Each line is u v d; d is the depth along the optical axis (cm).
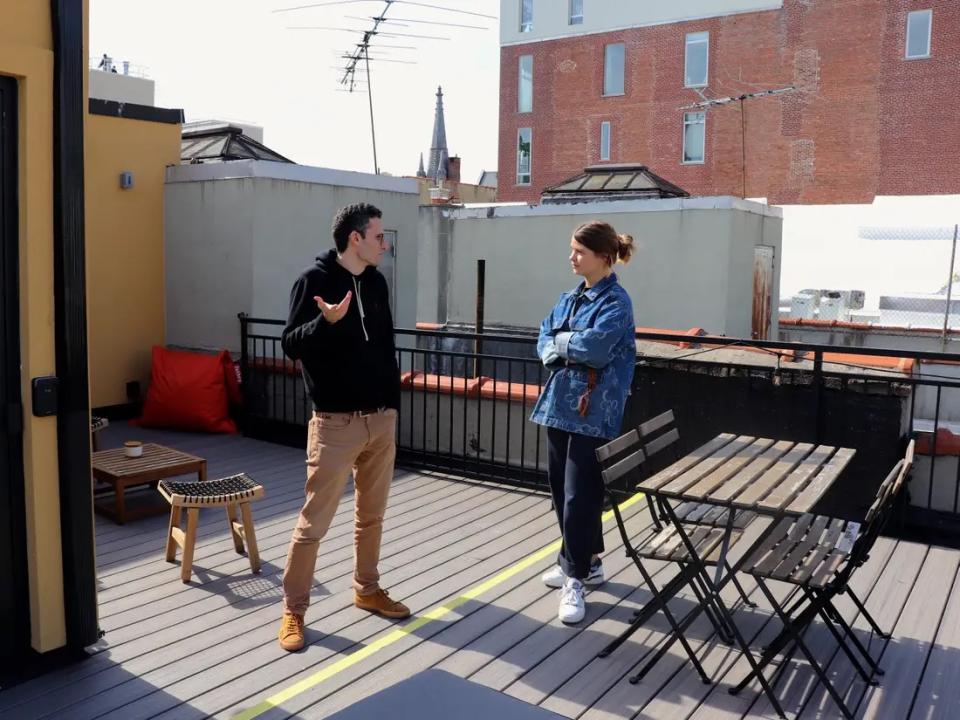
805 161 2953
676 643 351
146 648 343
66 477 324
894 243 2144
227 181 803
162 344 870
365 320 342
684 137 3175
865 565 439
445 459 644
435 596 399
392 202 938
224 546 470
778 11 2955
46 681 315
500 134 3591
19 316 313
